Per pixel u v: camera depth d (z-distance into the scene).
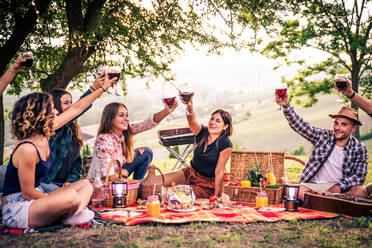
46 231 3.08
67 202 3.06
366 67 12.20
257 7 6.82
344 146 4.63
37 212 3.01
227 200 4.34
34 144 2.99
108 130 4.58
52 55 8.16
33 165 2.98
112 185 4.12
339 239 3.03
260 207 4.11
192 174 4.95
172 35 7.61
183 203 3.95
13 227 3.04
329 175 4.64
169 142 6.47
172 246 2.79
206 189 4.80
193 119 4.81
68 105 4.12
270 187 4.48
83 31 7.55
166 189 4.37
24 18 6.91
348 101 13.85
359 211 3.79
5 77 3.69
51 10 8.60
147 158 5.57
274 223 3.55
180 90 4.62
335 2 10.27
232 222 3.54
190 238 3.03
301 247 2.85
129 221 3.45
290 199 4.08
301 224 3.54
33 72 8.34
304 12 10.34
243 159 5.01
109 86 3.79
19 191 3.11
